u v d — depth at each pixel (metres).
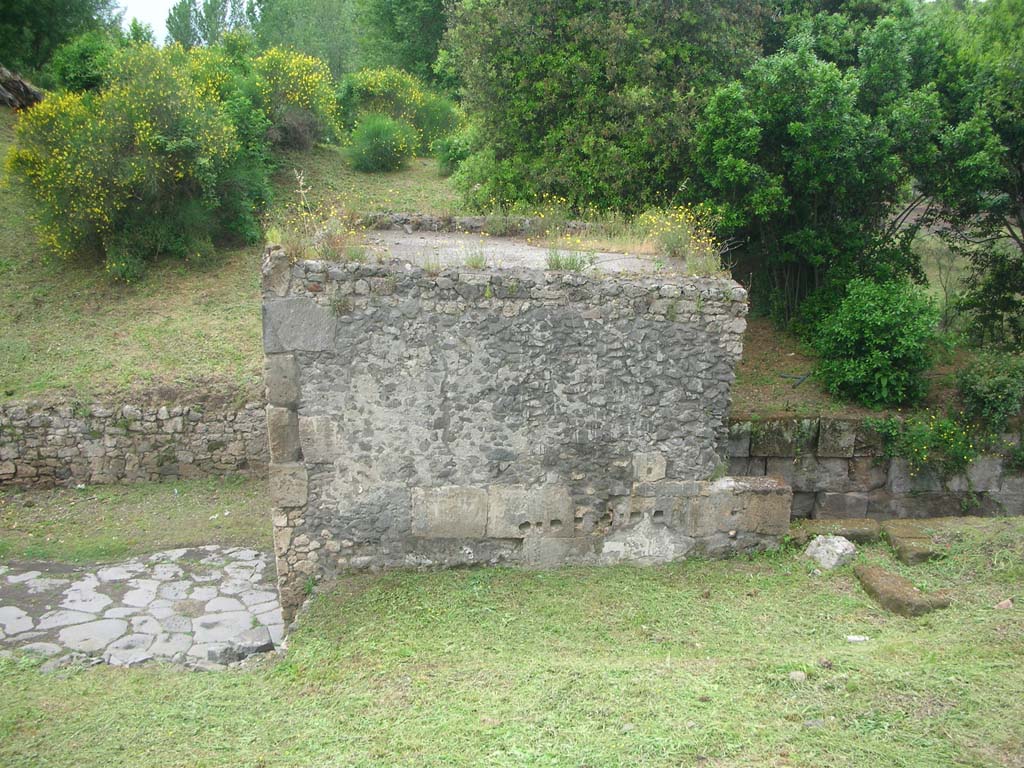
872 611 6.11
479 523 6.72
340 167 17.78
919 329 8.93
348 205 10.80
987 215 11.76
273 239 6.39
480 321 6.48
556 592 6.47
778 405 9.13
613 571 6.84
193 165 13.14
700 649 5.59
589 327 6.63
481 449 6.63
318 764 4.22
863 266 10.74
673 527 7.00
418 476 6.59
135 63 13.58
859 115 9.95
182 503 9.75
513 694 4.86
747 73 10.35
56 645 6.55
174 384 10.46
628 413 6.79
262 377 10.65
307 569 6.60
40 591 7.61
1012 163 11.11
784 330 11.03
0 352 10.95
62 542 8.72
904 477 8.90
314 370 6.36
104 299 12.59
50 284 12.87
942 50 11.24
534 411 6.66
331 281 6.29
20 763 4.32
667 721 4.39
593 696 4.76
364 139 18.03
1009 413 8.90
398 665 5.49
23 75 21.11
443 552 6.73
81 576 7.96
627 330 6.68
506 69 11.33
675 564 7.00
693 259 7.17
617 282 6.62
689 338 6.77
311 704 5.04
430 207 15.39
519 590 6.49
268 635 6.80
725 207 9.98
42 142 13.09
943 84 11.09
